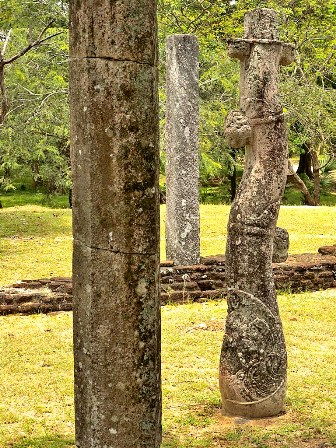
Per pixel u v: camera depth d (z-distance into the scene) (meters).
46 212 17.81
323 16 18.28
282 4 17.58
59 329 7.98
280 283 9.84
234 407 5.46
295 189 25.09
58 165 20.45
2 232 14.67
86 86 2.89
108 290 2.94
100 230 2.92
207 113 17.42
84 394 3.05
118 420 3.00
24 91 17.16
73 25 2.95
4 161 19.41
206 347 7.25
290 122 17.77
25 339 7.56
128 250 2.93
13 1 12.55
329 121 17.44
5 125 17.16
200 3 17.19
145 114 2.92
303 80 17.73
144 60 2.90
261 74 5.46
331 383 6.16
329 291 9.98
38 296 8.84
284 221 15.96
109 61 2.86
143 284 2.97
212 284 9.56
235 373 5.43
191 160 9.73
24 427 5.28
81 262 3.00
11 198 24.70
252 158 5.54
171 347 7.22
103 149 2.89
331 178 26.81
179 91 9.70
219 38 17.88
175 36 9.68
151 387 3.03
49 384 6.22
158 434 3.08
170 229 9.82
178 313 8.64
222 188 26.55
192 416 5.50
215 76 17.34
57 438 5.07
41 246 13.10
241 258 5.43
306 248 12.80
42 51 17.39
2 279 10.34
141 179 2.93
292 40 17.59
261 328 5.41
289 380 6.24
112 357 2.97
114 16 2.85
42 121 17.14
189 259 9.73
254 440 5.00
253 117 5.47
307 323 8.12
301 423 5.31
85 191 2.94
